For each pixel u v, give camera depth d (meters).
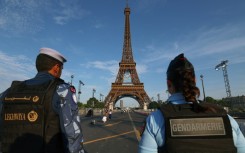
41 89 2.96
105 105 94.44
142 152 2.38
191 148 2.19
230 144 2.20
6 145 2.86
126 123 38.72
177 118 2.33
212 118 2.31
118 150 13.89
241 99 70.12
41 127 2.78
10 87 3.18
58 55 3.38
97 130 26.42
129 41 108.94
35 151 2.72
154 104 93.94
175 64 2.65
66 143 2.70
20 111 2.87
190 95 2.43
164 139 2.32
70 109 2.84
